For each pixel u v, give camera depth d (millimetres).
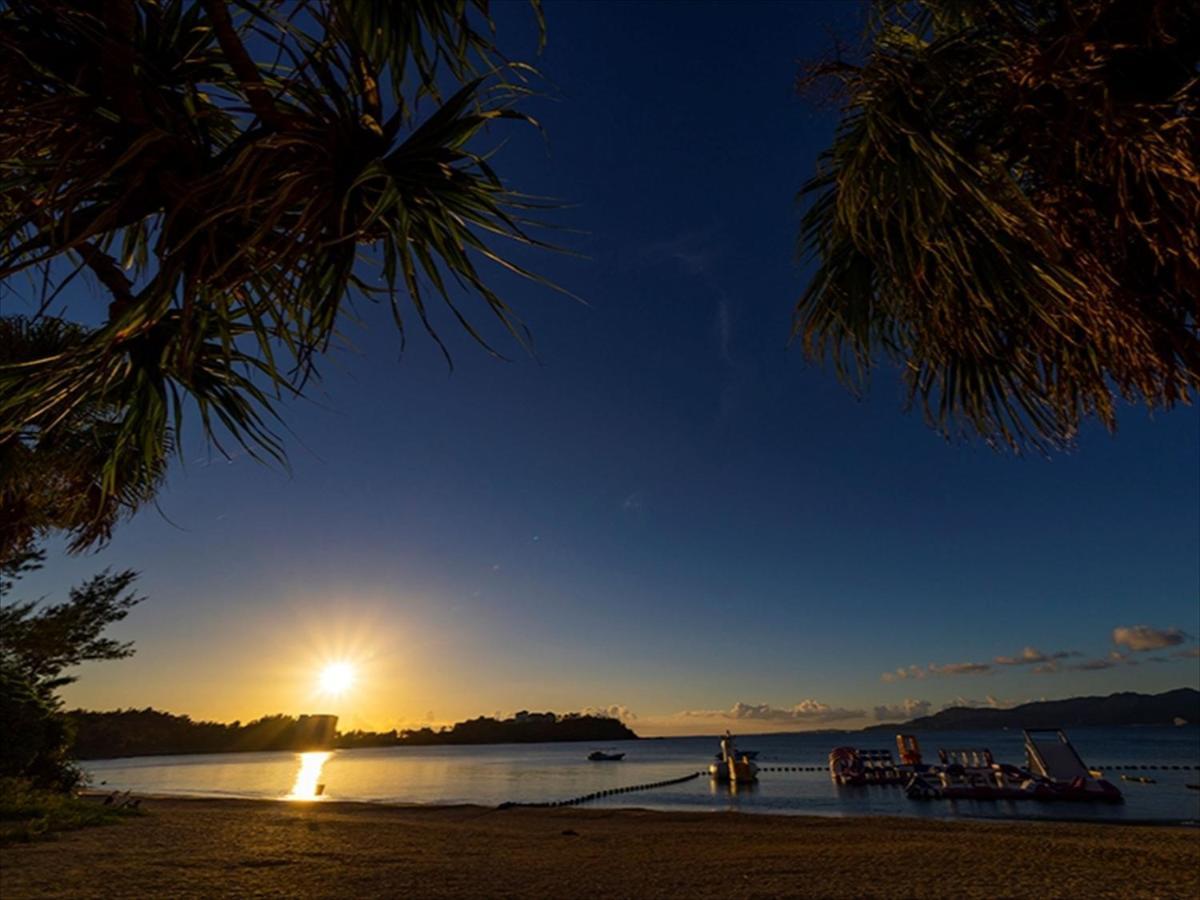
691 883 9086
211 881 8688
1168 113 2174
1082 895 8180
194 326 1751
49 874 8438
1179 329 2434
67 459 2471
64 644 17297
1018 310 2637
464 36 1642
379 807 26031
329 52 1468
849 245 3229
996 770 34656
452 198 1538
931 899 8031
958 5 2670
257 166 1378
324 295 1587
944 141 2338
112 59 1359
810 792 42062
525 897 8172
